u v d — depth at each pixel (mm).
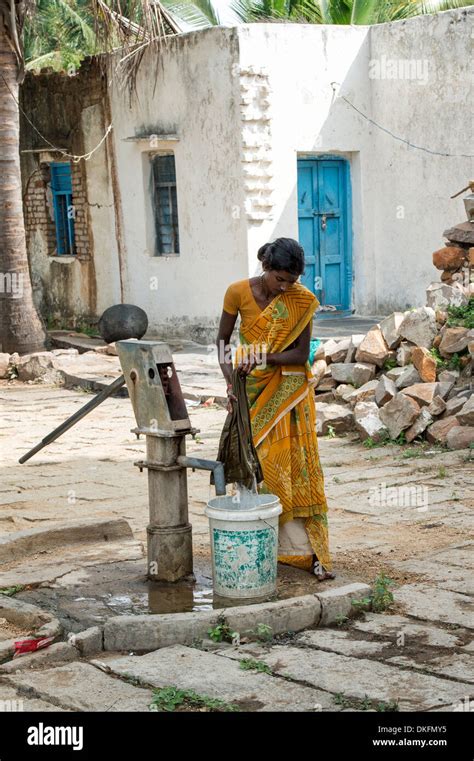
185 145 16922
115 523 6691
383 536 6590
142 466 5699
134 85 17344
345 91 17141
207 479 8539
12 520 7332
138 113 17656
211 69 16203
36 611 5133
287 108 16469
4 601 5316
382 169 17453
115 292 18781
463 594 5391
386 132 17266
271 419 5523
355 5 20375
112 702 4156
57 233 20219
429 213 16734
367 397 10258
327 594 5094
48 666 4602
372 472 8492
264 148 16172
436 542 6410
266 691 4219
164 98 17125
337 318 17656
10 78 15219
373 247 17781
